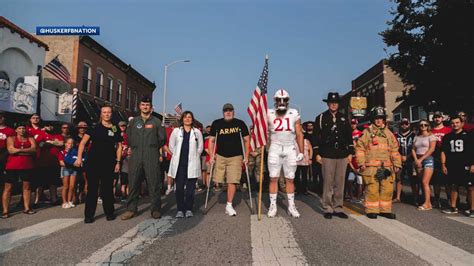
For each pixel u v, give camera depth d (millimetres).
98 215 5922
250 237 4305
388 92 28828
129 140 5719
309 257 3508
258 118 6000
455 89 10469
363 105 30625
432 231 4691
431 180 7125
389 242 4078
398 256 3549
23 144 6027
